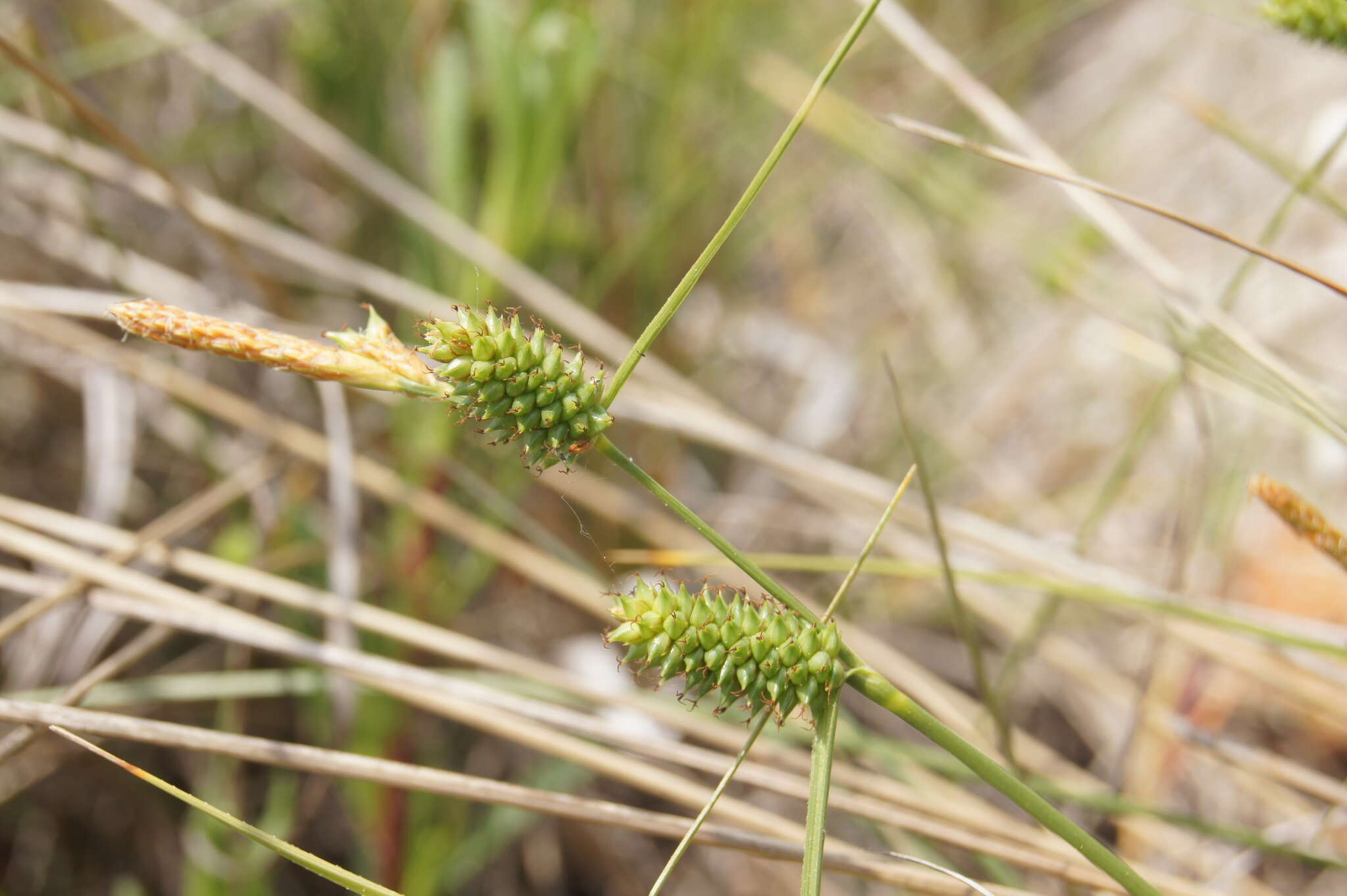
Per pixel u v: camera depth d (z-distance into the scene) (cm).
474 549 36
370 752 30
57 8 42
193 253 41
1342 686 26
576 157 40
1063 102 57
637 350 21
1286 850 24
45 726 24
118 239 37
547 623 38
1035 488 45
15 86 37
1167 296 28
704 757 25
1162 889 24
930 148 47
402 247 41
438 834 30
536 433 21
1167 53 52
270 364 20
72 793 34
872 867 24
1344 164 45
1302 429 29
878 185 51
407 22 41
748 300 51
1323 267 44
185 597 26
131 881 33
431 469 33
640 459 41
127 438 34
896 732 37
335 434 32
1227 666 32
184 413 37
